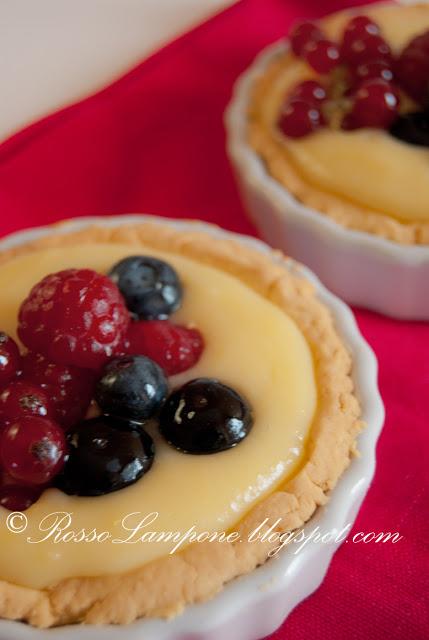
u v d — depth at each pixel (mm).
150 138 358
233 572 233
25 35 392
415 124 316
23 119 367
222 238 293
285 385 254
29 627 228
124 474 235
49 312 239
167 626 228
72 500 236
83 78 379
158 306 262
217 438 240
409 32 347
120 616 228
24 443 228
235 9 388
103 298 242
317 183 318
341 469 247
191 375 254
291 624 251
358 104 316
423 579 256
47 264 275
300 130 321
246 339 260
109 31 393
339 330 273
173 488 237
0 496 237
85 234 292
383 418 257
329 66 328
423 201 307
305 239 314
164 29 396
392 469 276
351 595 254
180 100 368
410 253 301
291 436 247
